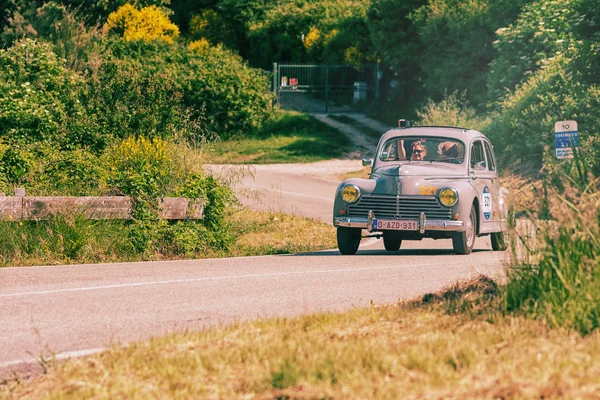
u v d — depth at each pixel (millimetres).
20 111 32656
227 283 17375
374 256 22969
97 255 21891
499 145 45562
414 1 70688
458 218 22109
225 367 9734
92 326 13234
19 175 25344
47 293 16094
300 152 68000
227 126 74312
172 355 10312
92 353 11352
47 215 22094
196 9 103188
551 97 43531
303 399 8336
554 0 52344
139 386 9219
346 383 8656
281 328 11625
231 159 66062
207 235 24312
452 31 63750
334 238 29359
